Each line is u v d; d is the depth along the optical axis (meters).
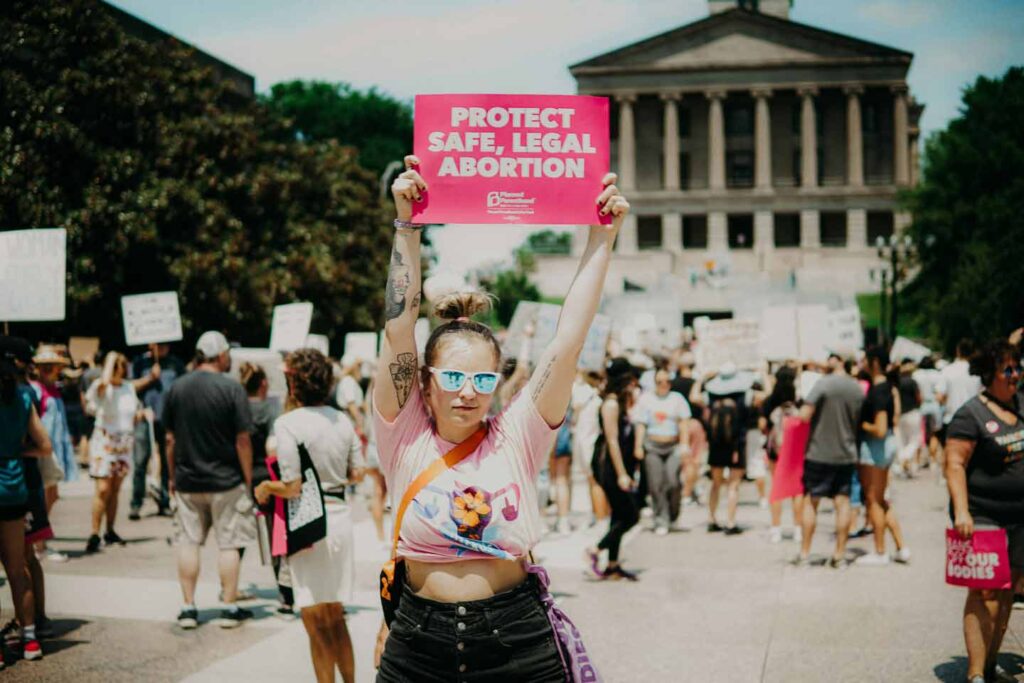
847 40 81.38
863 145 84.75
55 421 9.84
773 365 21.80
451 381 3.26
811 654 6.72
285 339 15.03
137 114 25.56
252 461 7.99
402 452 3.39
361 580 9.32
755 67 82.25
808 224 82.31
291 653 6.84
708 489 17.50
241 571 9.90
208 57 39.47
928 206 44.25
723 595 8.67
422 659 3.28
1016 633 7.15
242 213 30.97
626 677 6.26
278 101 67.50
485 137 3.45
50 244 7.90
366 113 67.62
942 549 10.81
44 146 22.22
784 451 11.37
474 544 3.27
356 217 38.12
